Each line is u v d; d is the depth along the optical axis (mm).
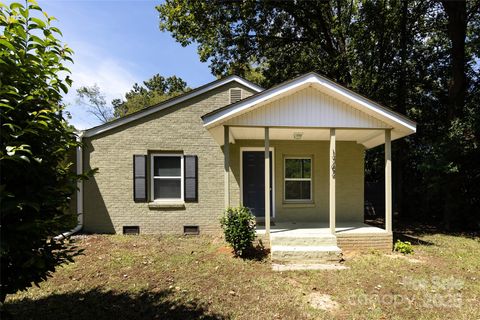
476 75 12523
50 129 2812
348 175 9648
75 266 6004
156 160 9781
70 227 3061
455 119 10602
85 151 9375
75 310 4148
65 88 2934
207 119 6984
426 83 13367
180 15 13617
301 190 9828
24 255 2666
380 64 12578
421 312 4184
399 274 5730
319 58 14828
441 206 12922
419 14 12602
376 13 11859
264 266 6203
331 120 7387
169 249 7391
